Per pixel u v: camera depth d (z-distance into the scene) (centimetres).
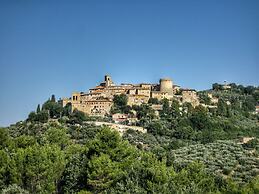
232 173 10625
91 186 7244
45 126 15762
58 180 7750
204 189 6725
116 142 7525
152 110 19800
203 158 11906
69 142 11212
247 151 13112
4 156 7500
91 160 7162
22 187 7200
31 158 7269
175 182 6619
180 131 16475
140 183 6650
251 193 6109
